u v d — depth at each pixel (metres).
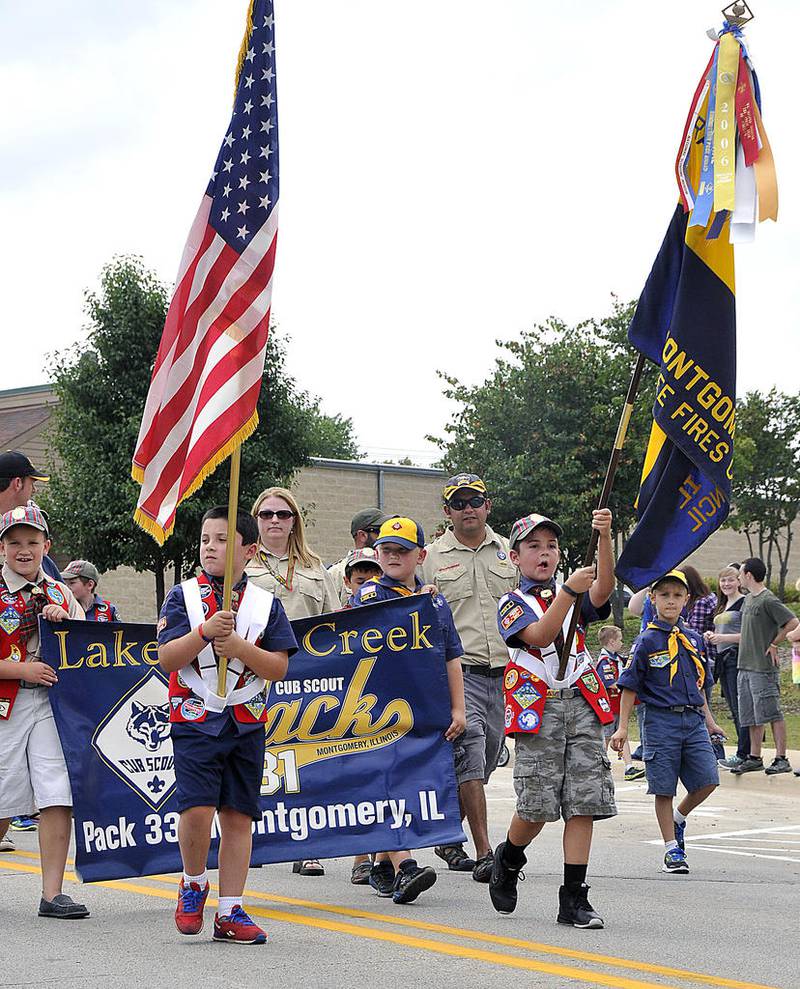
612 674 37.66
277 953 14.41
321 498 93.75
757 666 35.97
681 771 22.47
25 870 20.50
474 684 21.20
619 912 17.73
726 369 17.02
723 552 112.00
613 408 75.38
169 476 16.02
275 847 18.73
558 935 15.77
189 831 14.94
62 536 73.38
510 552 16.95
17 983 12.82
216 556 15.22
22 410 92.25
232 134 16.34
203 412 15.35
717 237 17.14
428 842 18.91
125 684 17.95
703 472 16.91
